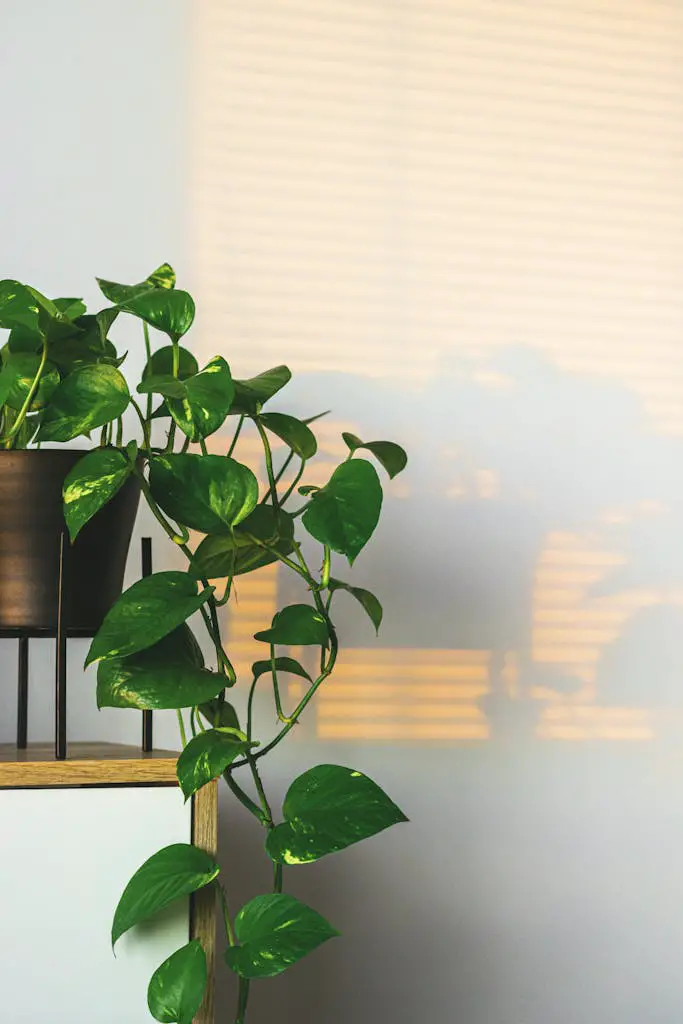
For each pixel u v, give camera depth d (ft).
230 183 4.94
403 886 4.91
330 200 5.07
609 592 5.32
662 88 5.53
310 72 5.08
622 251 5.46
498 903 5.03
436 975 4.91
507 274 5.29
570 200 5.40
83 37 4.78
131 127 4.82
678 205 5.50
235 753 2.90
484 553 5.16
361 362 5.06
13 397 3.21
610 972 5.15
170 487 2.98
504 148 5.33
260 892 4.71
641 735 5.31
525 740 5.14
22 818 2.94
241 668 4.77
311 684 4.85
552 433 5.30
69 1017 2.93
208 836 3.04
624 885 5.21
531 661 5.18
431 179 5.22
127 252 4.79
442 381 5.16
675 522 5.46
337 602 4.92
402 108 5.20
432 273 5.18
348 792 2.97
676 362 5.48
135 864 3.00
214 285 4.89
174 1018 2.78
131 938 2.98
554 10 5.43
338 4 5.14
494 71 5.34
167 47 4.89
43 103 4.72
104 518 3.14
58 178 4.72
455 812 5.01
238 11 5.00
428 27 5.26
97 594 3.15
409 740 4.98
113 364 3.32
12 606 3.10
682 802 5.33
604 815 5.22
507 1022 4.99
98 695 2.85
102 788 2.99
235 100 4.97
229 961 2.81
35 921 2.93
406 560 5.05
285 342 4.97
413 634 5.02
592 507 5.33
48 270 4.69
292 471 4.89
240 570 3.42
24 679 3.93
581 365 5.36
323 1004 4.77
